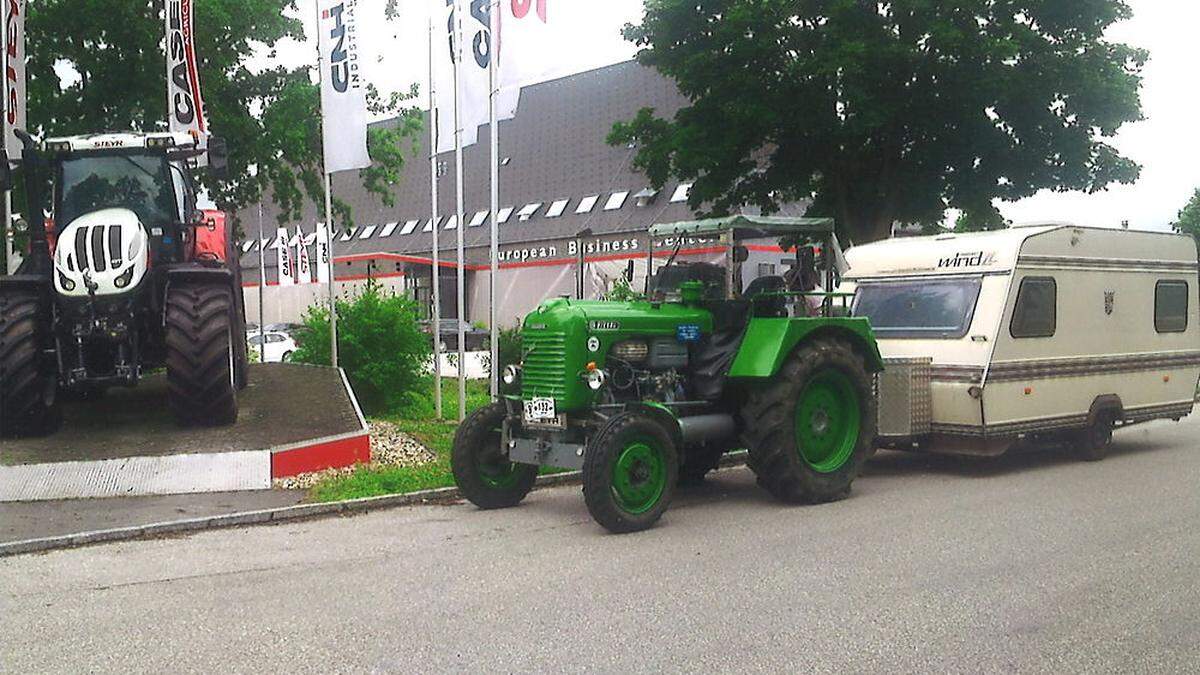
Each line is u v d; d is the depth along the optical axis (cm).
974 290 1123
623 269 990
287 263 3462
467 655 496
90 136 1159
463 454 866
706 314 910
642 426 787
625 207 3972
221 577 644
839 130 1888
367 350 1461
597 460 762
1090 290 1199
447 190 4766
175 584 627
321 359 1499
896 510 875
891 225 2070
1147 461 1184
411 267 3931
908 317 1169
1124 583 632
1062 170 1983
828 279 966
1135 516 843
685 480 1005
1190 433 1452
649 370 878
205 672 473
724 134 1983
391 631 533
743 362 877
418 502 908
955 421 1098
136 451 971
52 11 1858
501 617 558
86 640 520
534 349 855
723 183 2072
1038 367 1131
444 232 4566
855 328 956
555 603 586
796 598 598
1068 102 1911
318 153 2212
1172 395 1317
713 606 581
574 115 4562
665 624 547
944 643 518
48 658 493
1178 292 1330
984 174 2000
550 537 765
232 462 945
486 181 4628
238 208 2278
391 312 1473
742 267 914
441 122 1335
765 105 1886
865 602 590
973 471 1108
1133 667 487
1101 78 1894
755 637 526
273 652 500
